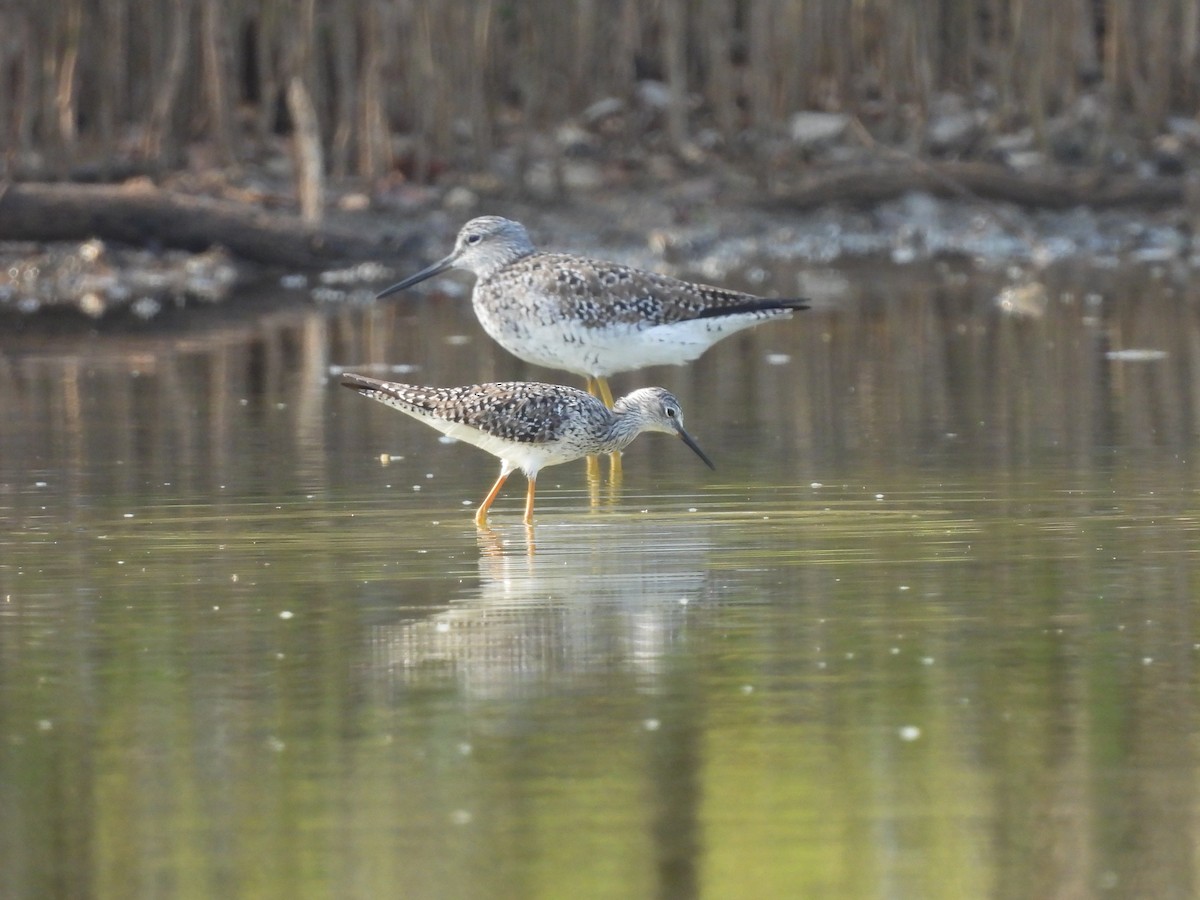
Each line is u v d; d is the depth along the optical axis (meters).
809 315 23.08
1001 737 8.44
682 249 28.09
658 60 34.66
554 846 7.44
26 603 10.63
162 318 23.28
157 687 9.17
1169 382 17.94
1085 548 11.66
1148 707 8.77
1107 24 32.62
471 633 9.99
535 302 16.39
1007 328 21.70
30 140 28.31
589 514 13.02
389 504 13.38
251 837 7.55
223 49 28.55
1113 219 29.83
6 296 25.06
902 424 16.16
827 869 7.25
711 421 16.56
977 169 30.02
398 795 7.90
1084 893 7.07
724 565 11.42
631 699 8.95
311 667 9.45
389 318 23.39
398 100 31.25
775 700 8.92
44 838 7.55
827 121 32.31
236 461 14.91
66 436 16.02
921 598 10.58
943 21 34.19
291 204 28.22
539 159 31.42
